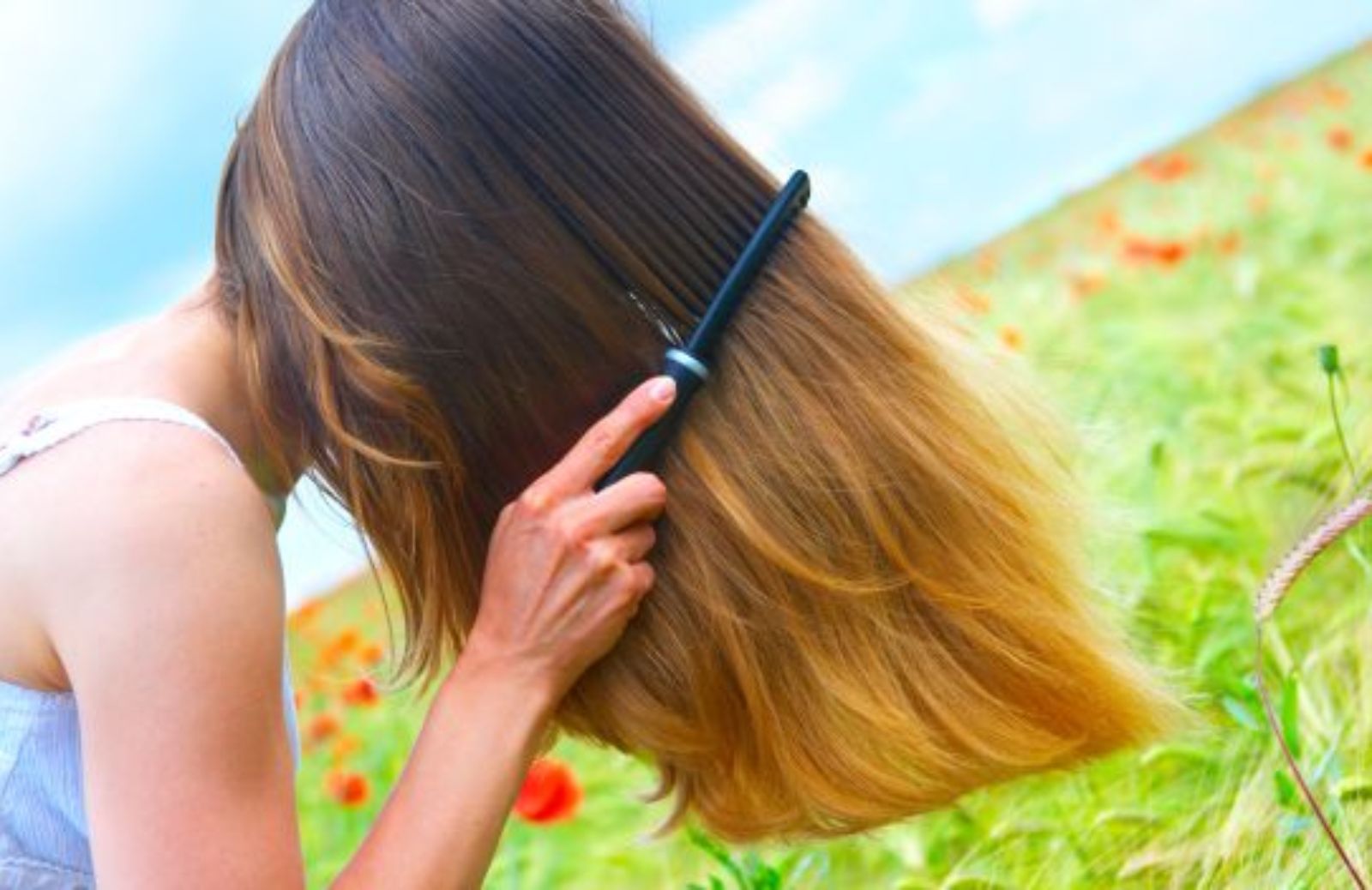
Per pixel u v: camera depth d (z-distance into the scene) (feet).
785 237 6.00
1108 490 11.36
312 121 5.67
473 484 5.86
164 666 5.12
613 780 11.87
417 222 5.55
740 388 5.89
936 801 6.10
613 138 5.78
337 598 18.13
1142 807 8.16
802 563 5.84
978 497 6.02
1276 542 5.55
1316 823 6.77
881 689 5.94
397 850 5.56
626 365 5.82
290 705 6.38
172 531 5.17
